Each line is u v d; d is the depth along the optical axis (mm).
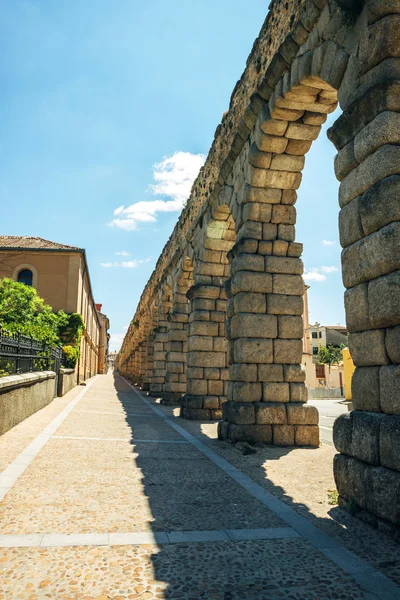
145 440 9094
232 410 9047
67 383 20812
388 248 4363
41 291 27250
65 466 6441
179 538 3939
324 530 4184
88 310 38094
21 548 3588
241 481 6039
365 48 5051
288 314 9531
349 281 5023
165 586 3074
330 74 6074
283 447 8688
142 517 4461
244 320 9320
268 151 9422
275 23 8672
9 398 8914
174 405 18156
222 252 14180
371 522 4285
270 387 9203
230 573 3295
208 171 14234
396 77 4664
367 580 3211
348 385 28594
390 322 4352
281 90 8305
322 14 6578
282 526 4289
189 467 6809
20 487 5273
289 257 9727
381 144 4594
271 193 9727
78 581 3094
